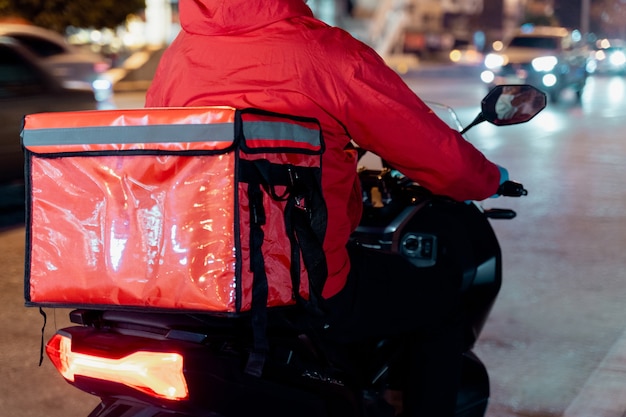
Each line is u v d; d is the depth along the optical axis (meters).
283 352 2.38
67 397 4.29
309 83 2.29
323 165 2.31
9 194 9.93
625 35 72.25
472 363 3.18
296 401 2.37
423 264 3.05
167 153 2.05
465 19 69.44
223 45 2.37
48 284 2.16
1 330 5.26
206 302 2.03
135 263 2.08
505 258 6.64
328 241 2.33
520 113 2.76
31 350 4.93
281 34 2.32
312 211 2.19
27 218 2.18
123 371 2.20
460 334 2.89
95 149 2.10
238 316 2.05
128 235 2.08
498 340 4.91
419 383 2.83
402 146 2.35
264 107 2.30
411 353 2.84
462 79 37.84
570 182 10.05
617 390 4.14
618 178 10.34
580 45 29.55
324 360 2.58
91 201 2.12
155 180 2.06
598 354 4.69
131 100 24.73
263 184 2.08
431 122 2.34
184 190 2.05
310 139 2.19
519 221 7.93
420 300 2.67
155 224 2.07
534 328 5.10
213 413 2.25
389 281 2.57
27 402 4.22
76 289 2.13
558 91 22.38
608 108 21.42
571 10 72.19
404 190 3.09
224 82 2.34
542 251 6.84
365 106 2.29
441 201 3.06
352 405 2.53
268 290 2.11
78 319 2.40
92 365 2.24
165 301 2.06
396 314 2.60
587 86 31.72
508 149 13.14
